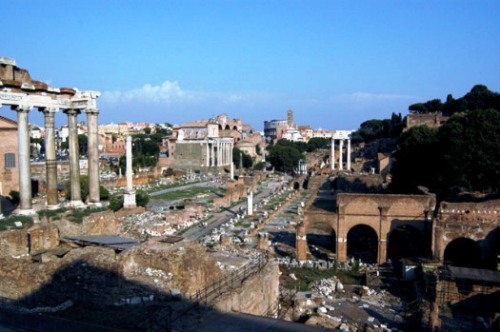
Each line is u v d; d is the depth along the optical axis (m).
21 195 46.34
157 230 71.62
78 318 25.31
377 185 129.38
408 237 70.56
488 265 54.69
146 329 23.84
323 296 47.94
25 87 45.88
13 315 24.89
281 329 25.22
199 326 25.17
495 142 76.50
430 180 88.38
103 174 163.25
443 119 159.88
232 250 55.38
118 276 28.20
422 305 42.38
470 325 40.97
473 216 58.94
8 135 88.00
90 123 51.38
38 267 29.48
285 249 69.56
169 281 28.83
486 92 178.88
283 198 124.81
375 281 54.25
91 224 44.31
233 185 138.12
